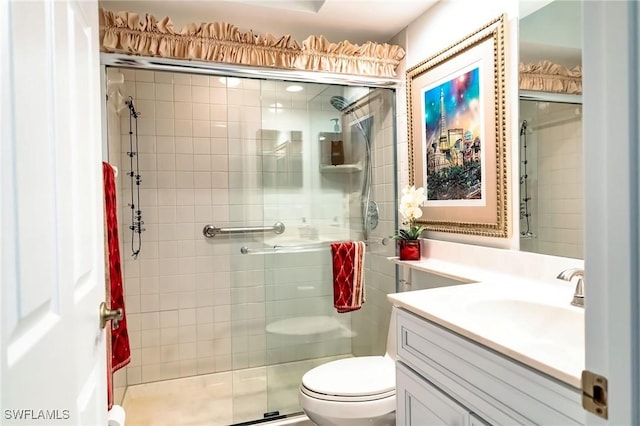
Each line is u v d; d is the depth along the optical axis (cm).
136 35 183
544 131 136
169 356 252
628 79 45
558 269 130
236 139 253
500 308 125
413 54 212
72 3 78
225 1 189
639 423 45
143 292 246
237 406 220
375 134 240
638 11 44
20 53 52
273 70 206
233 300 262
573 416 73
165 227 249
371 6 194
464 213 175
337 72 216
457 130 177
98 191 97
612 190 47
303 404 160
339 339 246
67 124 73
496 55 153
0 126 47
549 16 133
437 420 110
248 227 253
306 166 240
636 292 45
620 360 47
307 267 242
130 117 239
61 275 67
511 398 87
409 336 125
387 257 233
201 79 251
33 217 56
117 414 130
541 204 137
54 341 63
